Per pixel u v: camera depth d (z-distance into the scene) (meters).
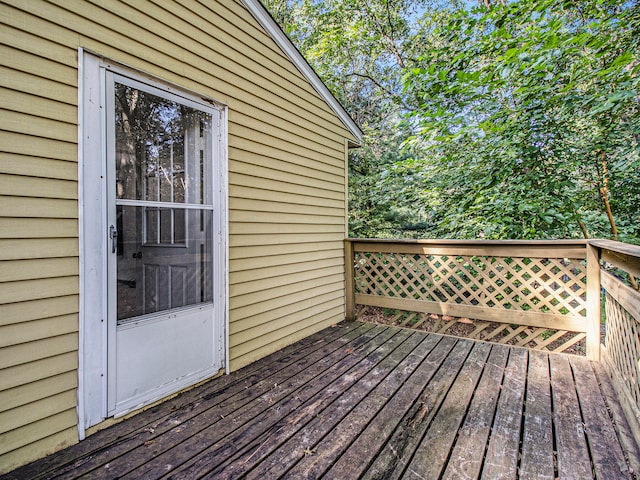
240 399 2.05
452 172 4.45
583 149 3.65
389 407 1.94
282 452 1.53
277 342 2.98
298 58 3.25
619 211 4.30
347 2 8.23
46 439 1.52
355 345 3.06
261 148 2.83
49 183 1.55
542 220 3.62
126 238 1.85
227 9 2.50
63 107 1.59
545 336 4.25
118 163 1.81
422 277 4.52
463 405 1.95
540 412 1.87
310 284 3.48
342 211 4.09
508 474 1.38
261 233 2.83
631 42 3.54
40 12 1.52
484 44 3.95
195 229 2.25
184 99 2.18
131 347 1.87
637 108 3.57
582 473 1.38
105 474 1.39
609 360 2.38
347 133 4.22
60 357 1.58
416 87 4.63
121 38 1.82
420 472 1.39
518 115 3.74
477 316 3.35
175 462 1.46
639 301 1.58
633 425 1.66
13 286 1.44
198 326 2.26
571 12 4.26
